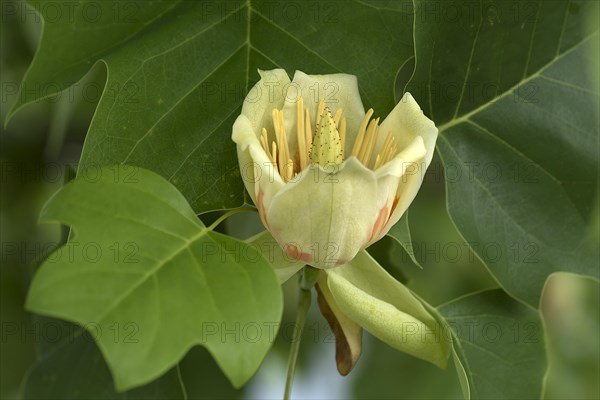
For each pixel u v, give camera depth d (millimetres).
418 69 520
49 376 484
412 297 506
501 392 542
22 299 611
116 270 457
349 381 653
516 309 546
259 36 519
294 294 645
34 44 588
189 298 457
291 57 518
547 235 541
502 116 542
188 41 514
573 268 540
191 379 591
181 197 482
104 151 501
